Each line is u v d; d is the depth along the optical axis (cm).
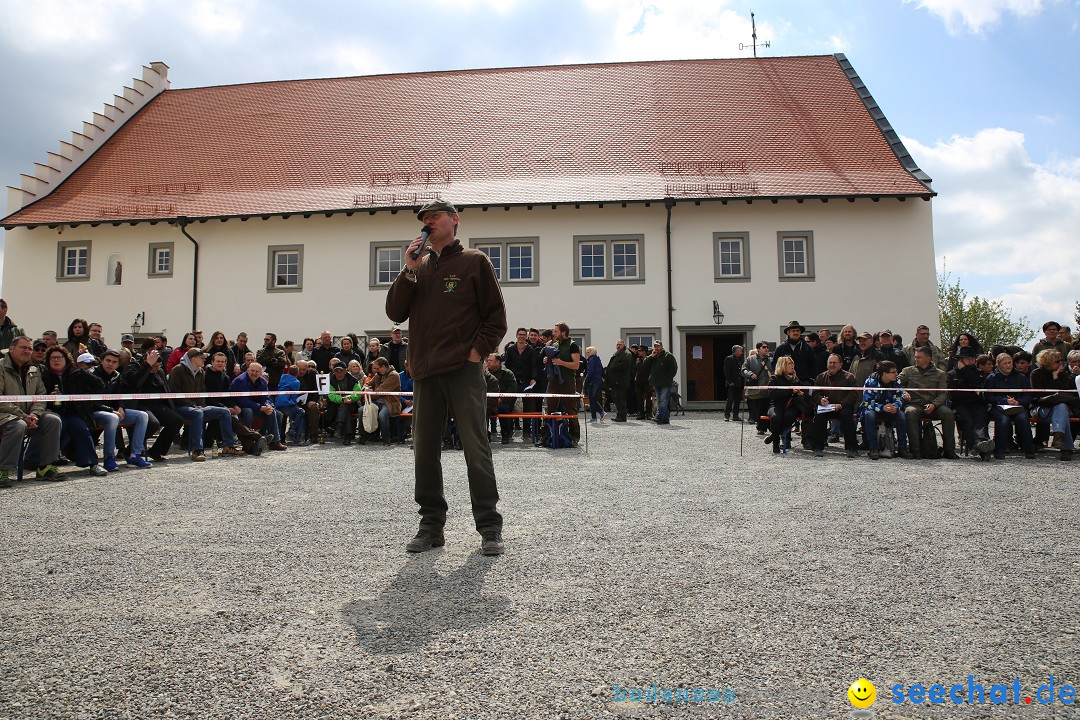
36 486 748
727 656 299
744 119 2800
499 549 457
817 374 1346
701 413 2153
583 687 272
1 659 301
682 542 489
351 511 606
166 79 3294
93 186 2803
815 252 2417
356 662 295
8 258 2688
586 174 2594
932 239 2395
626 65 3120
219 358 1071
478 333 467
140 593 385
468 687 272
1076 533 516
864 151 2602
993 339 5294
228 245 2595
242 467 902
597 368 1700
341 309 2528
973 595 376
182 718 252
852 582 398
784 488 719
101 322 2623
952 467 891
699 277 2438
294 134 2955
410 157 2759
